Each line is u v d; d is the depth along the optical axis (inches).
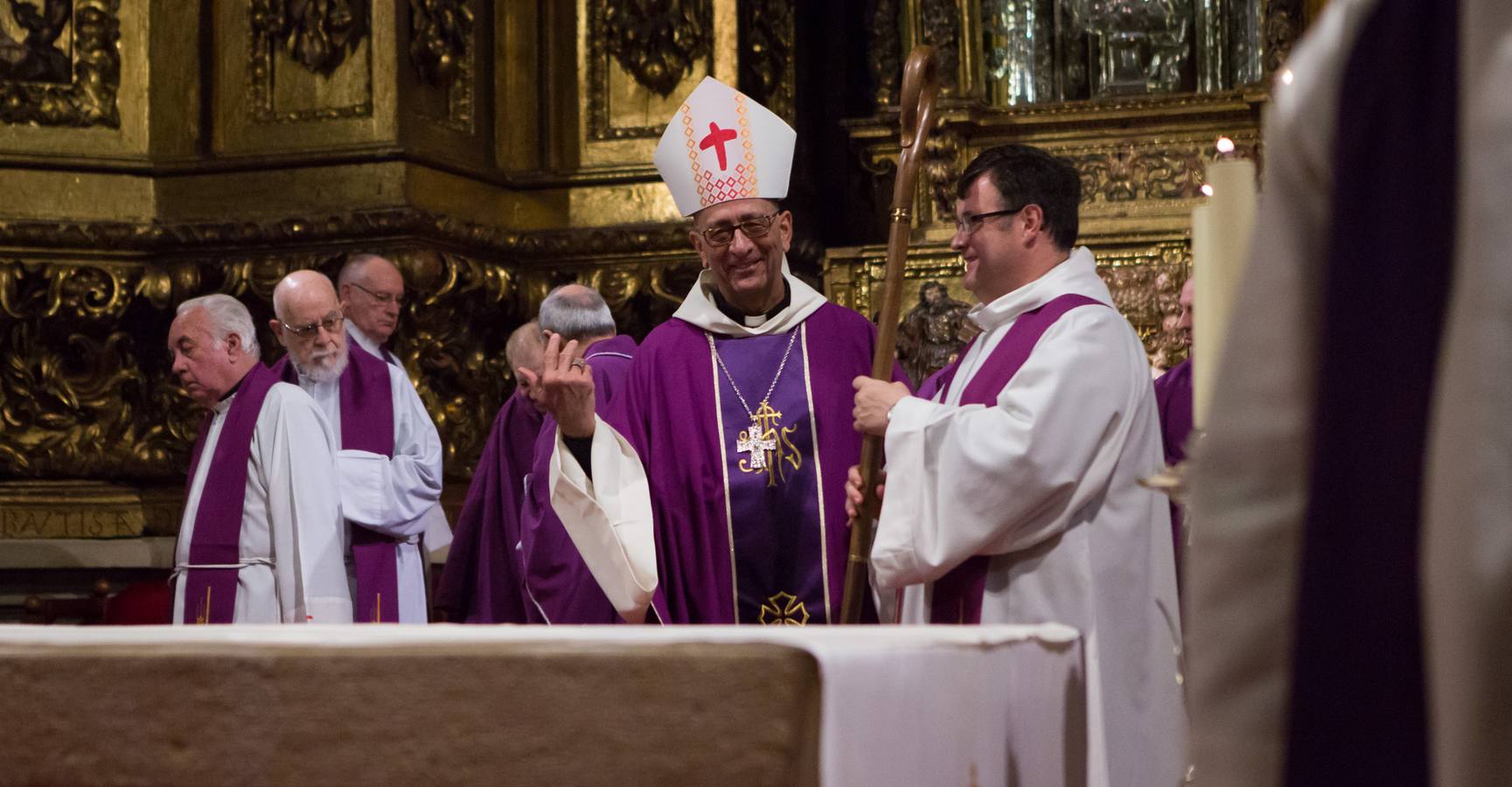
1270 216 33.6
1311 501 31.3
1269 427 33.0
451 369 243.4
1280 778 31.5
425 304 236.4
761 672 47.8
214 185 247.1
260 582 170.4
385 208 234.5
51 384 248.2
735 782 47.8
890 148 250.8
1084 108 241.0
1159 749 106.7
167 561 240.8
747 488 134.8
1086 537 107.6
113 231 242.1
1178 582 127.0
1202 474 33.8
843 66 270.4
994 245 118.5
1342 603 30.5
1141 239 231.8
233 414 173.8
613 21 257.0
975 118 241.9
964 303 228.2
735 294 141.3
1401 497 29.9
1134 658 107.4
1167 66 252.2
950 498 106.2
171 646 49.9
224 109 249.3
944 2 244.1
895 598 121.3
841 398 138.8
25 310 244.5
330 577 169.5
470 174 249.8
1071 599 106.5
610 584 122.4
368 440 196.2
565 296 186.9
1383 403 30.2
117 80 252.5
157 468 248.5
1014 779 65.2
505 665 48.5
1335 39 32.8
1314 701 30.7
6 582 238.2
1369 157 31.2
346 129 241.8
